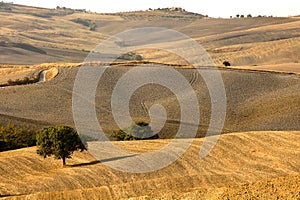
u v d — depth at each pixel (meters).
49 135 66.81
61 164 67.62
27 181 59.72
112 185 52.19
